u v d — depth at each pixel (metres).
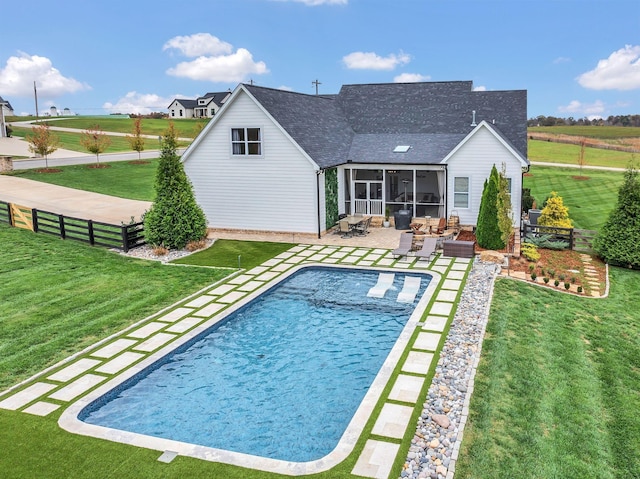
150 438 9.45
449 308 15.54
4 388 11.23
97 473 8.43
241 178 25.94
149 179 43.28
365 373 12.52
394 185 28.11
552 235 23.44
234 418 10.62
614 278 18.94
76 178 41.66
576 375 11.61
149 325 14.65
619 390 11.06
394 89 33.12
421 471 8.29
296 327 15.20
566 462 8.61
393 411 10.03
